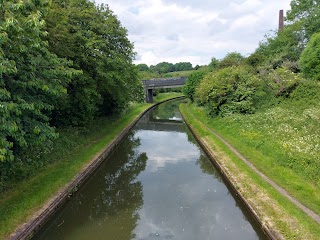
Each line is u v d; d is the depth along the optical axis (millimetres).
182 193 13508
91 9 19688
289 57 30000
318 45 23531
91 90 18766
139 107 48281
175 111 50469
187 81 47719
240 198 12156
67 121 19875
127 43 22484
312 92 21984
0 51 8047
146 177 15828
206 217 11219
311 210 9922
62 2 19062
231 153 17188
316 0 31938
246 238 9773
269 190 11523
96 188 14602
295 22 33156
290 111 20500
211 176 15891
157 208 12008
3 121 8305
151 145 23891
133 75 24625
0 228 8828
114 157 19938
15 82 9617
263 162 14781
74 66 18188
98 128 23844
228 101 25797
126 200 12977
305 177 12289
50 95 11820
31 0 9430
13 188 11445
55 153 15742
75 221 11156
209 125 27000
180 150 22047
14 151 12688
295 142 14898
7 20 7902
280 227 9180
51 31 15148
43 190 11602
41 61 10617
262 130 19062
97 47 19156
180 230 10266
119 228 10523
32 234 9289
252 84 25500
